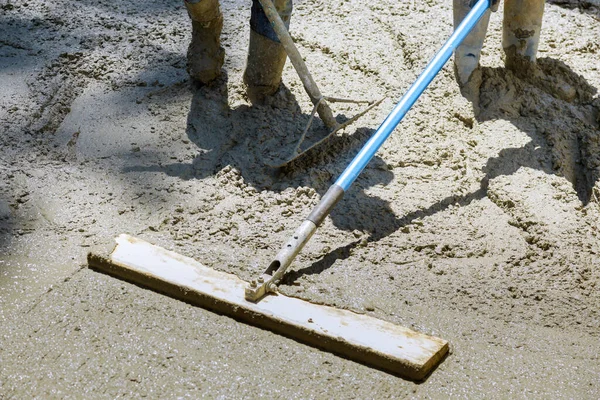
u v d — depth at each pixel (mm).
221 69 5895
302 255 4410
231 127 5363
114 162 5125
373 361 3742
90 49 6215
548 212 4758
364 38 6367
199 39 5582
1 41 6301
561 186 4973
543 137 5387
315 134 5309
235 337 3893
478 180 5059
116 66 6020
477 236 4637
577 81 5855
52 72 5957
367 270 4355
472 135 5438
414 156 5191
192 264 4258
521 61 5832
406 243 4551
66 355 3768
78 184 4934
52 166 5082
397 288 4242
